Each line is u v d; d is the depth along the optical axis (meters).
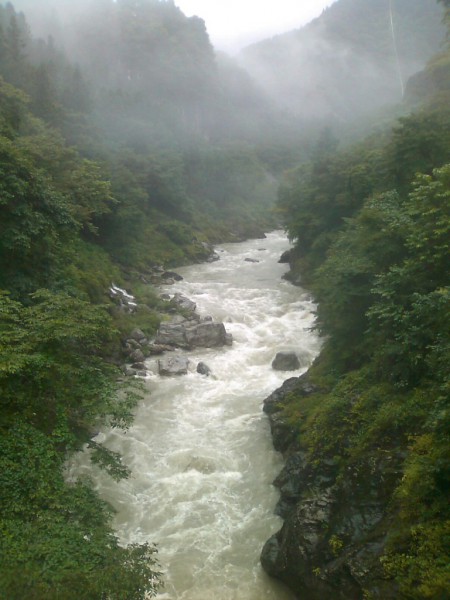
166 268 43.53
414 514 9.37
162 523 12.88
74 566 7.98
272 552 11.36
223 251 55.56
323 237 34.78
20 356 10.62
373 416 12.73
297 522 11.29
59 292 17.34
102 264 31.67
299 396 17.06
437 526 8.86
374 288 15.12
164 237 48.66
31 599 6.79
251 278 39.81
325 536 10.67
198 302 31.42
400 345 13.01
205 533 12.52
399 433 11.73
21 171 18.11
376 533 9.82
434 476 9.36
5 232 16.66
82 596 7.18
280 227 75.62
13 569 7.40
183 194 59.62
